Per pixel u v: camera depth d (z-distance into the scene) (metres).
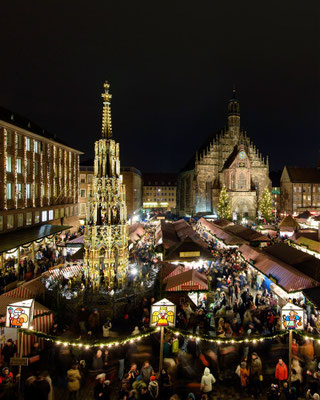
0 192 30.03
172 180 135.00
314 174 89.75
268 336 11.50
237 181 77.06
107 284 19.00
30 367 12.49
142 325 15.07
